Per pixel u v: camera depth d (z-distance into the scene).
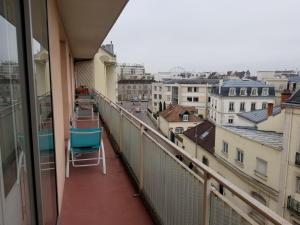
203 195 1.52
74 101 9.11
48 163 1.95
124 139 4.04
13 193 1.12
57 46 3.32
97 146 3.78
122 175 3.70
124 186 3.35
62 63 5.74
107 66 15.36
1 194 0.97
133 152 3.40
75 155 4.23
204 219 1.50
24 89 1.26
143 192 2.93
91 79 12.92
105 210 2.75
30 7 1.25
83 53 10.34
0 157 0.96
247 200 1.10
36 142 1.31
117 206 2.84
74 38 6.70
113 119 5.16
